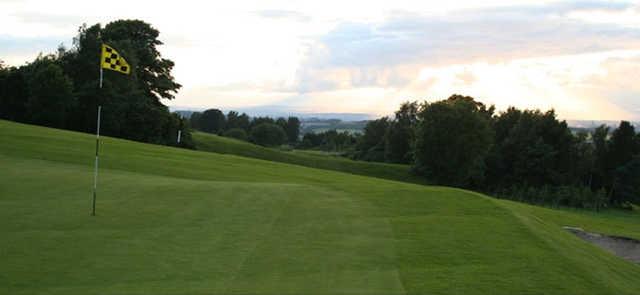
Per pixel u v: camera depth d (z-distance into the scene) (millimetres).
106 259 12141
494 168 88125
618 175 87062
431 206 21125
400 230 16547
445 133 74250
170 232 14914
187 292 10031
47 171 25500
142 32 74875
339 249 13789
